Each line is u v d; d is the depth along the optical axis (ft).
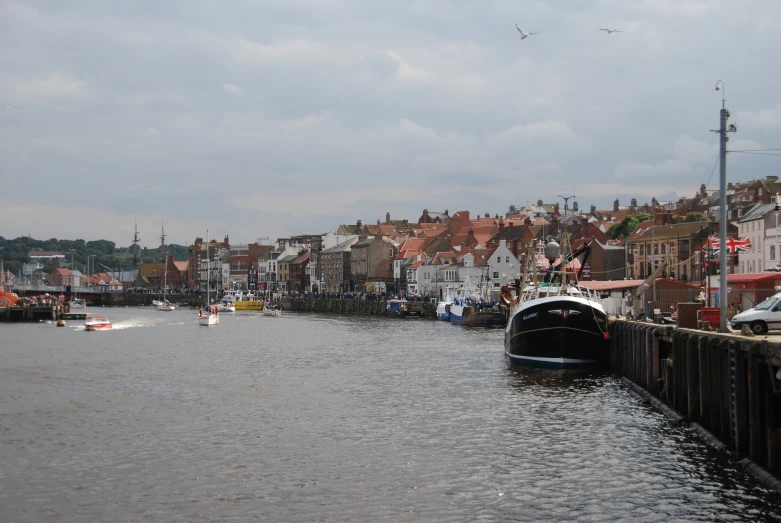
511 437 127.24
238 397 170.30
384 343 304.09
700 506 91.04
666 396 142.20
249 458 116.16
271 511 92.79
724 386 105.70
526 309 208.44
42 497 98.94
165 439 129.08
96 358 256.93
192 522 89.66
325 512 92.22
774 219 308.81
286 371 216.13
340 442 125.70
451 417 144.15
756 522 85.66
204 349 290.35
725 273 121.60
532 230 549.13
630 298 257.34
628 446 118.52
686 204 597.52
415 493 98.78
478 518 89.66
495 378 191.83
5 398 170.40
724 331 120.98
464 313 419.95
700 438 113.91
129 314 634.02
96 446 124.47
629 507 92.12
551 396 164.04
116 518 91.30
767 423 94.12
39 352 279.90
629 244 437.17
